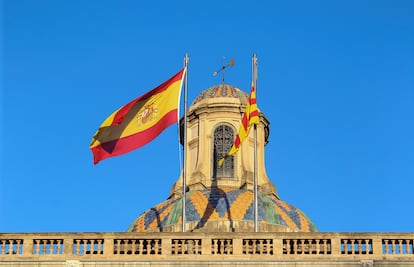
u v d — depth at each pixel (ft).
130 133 232.73
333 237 200.44
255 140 240.73
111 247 200.54
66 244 200.64
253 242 200.64
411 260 197.98
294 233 200.95
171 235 200.85
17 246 200.85
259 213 282.56
